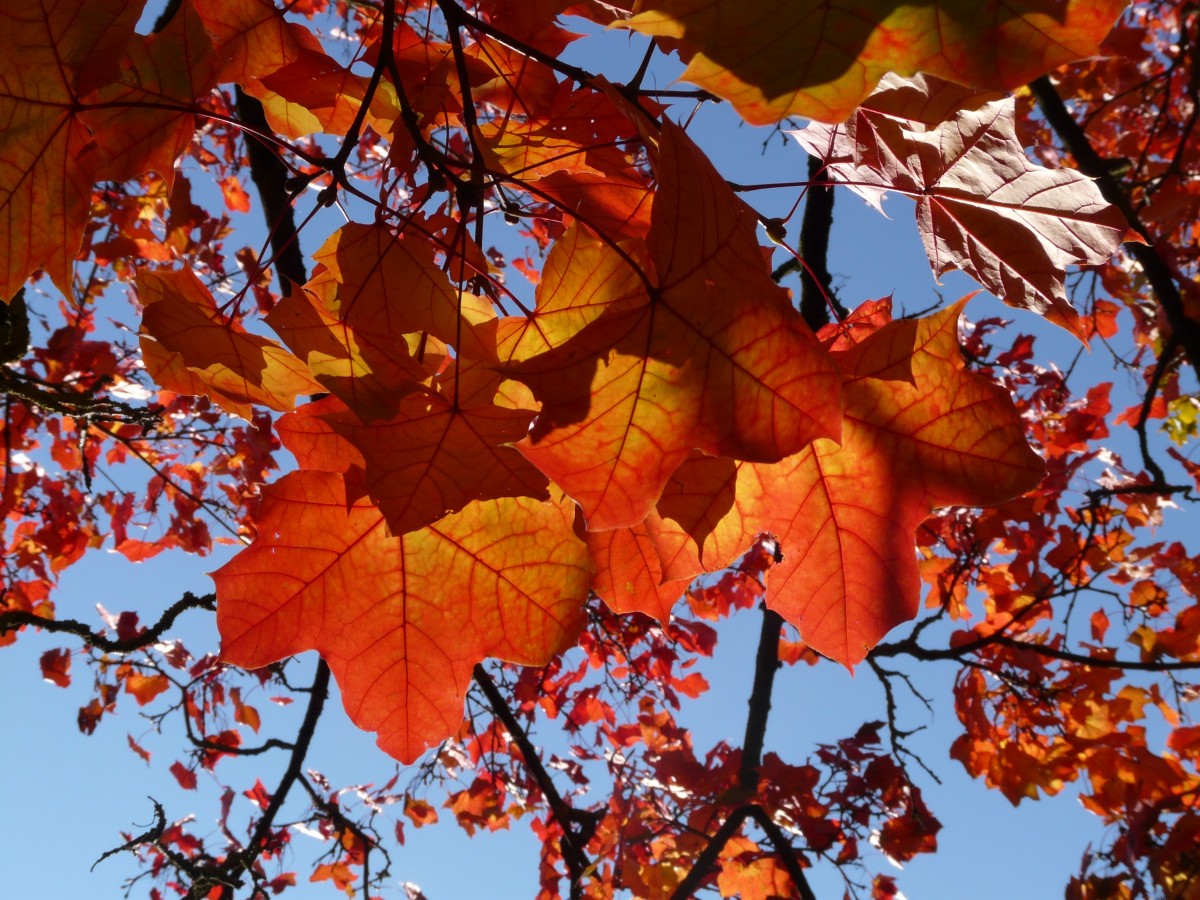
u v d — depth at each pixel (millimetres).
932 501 544
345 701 555
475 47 643
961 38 421
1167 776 1545
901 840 1416
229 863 1351
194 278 563
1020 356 1744
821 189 1121
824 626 558
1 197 545
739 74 427
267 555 541
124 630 1683
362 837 1565
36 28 522
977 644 1570
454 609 553
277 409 575
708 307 477
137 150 557
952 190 586
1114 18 416
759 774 1488
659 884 1524
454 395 516
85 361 1456
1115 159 1856
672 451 477
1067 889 1481
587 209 612
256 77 628
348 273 539
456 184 561
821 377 474
